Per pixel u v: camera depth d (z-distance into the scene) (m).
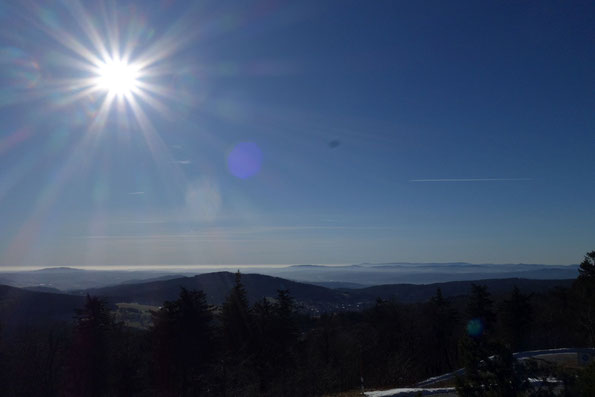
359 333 47.56
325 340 45.81
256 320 42.94
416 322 51.00
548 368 10.75
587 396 9.96
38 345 40.69
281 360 40.69
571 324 41.03
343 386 31.64
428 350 48.78
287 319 42.94
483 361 11.14
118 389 38.59
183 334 36.91
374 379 33.84
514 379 10.63
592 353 20.38
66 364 39.47
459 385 11.28
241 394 32.28
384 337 48.28
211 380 35.72
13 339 41.31
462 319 50.34
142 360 40.72
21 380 38.38
